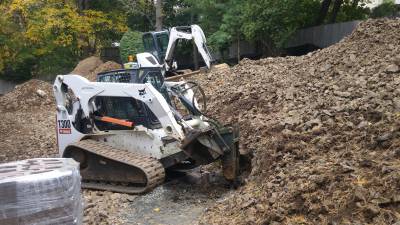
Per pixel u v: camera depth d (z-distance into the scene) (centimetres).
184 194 722
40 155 1076
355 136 617
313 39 2153
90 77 2044
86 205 684
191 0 2323
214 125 730
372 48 1005
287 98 917
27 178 379
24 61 2788
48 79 2877
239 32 2059
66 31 2569
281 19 1944
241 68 1334
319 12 2227
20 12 2577
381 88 761
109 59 2931
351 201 449
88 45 2758
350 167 512
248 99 1019
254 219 517
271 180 601
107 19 2692
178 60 2306
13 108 1816
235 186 718
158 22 2502
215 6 2106
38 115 1630
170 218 626
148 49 1622
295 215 483
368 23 1139
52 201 384
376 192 443
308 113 782
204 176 779
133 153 779
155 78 841
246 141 802
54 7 2536
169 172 827
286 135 709
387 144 548
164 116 742
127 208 681
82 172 800
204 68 1458
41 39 2598
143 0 2805
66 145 866
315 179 512
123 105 800
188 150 712
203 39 1473
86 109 827
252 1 1939
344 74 923
